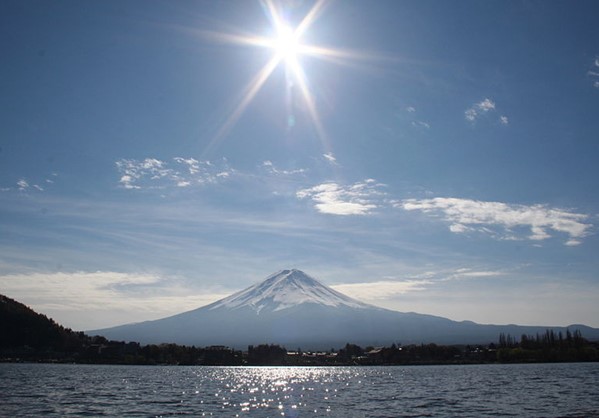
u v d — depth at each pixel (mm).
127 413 91250
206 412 94500
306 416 89625
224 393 134625
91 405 101625
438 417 87312
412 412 94125
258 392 139000
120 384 160125
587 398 114938
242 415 91188
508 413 91438
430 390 141750
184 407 101312
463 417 87062
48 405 100250
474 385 157125
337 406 104500
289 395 129375
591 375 199625
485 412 93062
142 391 135875
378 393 134000
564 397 117062
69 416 86750
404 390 142875
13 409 93812
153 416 88000
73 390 133750
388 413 93062
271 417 88562
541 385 152500
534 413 91250
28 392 124938
